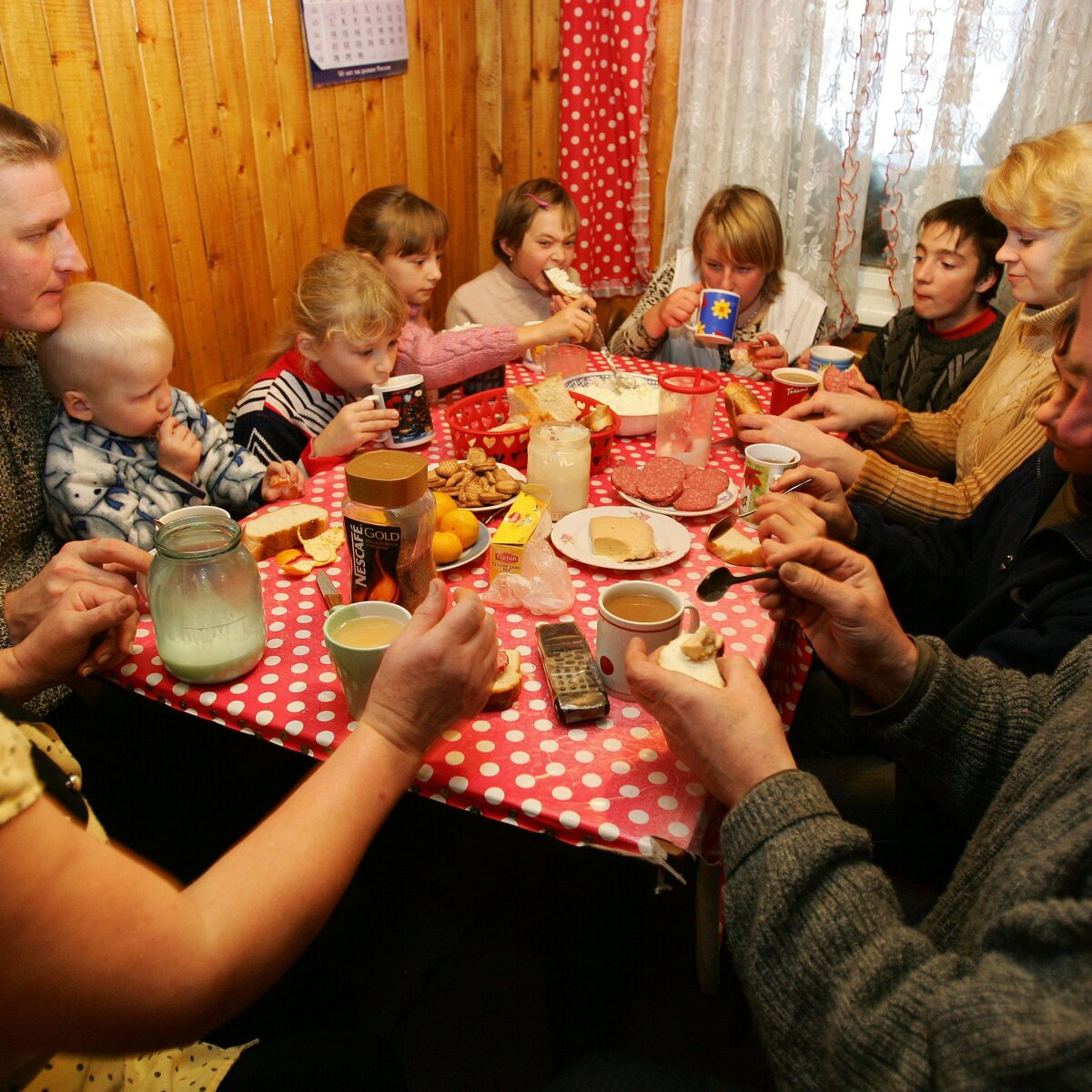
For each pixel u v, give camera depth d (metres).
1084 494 1.12
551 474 1.35
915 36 2.45
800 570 0.96
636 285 3.21
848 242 2.73
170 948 0.56
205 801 1.42
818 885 0.68
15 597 1.08
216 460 1.60
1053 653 1.04
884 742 0.98
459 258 3.36
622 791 0.88
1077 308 0.91
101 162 1.89
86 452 1.41
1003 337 1.81
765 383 2.10
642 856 0.82
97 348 1.36
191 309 2.21
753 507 1.38
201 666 0.99
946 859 1.14
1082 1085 0.44
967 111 2.50
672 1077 0.88
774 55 2.60
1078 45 2.35
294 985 1.11
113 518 1.39
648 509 1.40
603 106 2.94
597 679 0.99
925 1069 0.54
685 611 1.10
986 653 1.10
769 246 2.42
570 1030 1.18
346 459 1.63
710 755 0.80
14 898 0.50
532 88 3.10
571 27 2.79
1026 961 0.52
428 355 1.98
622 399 1.76
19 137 1.18
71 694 1.37
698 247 2.52
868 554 1.43
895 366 2.39
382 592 1.05
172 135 2.05
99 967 0.53
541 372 2.11
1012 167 1.62
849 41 2.53
